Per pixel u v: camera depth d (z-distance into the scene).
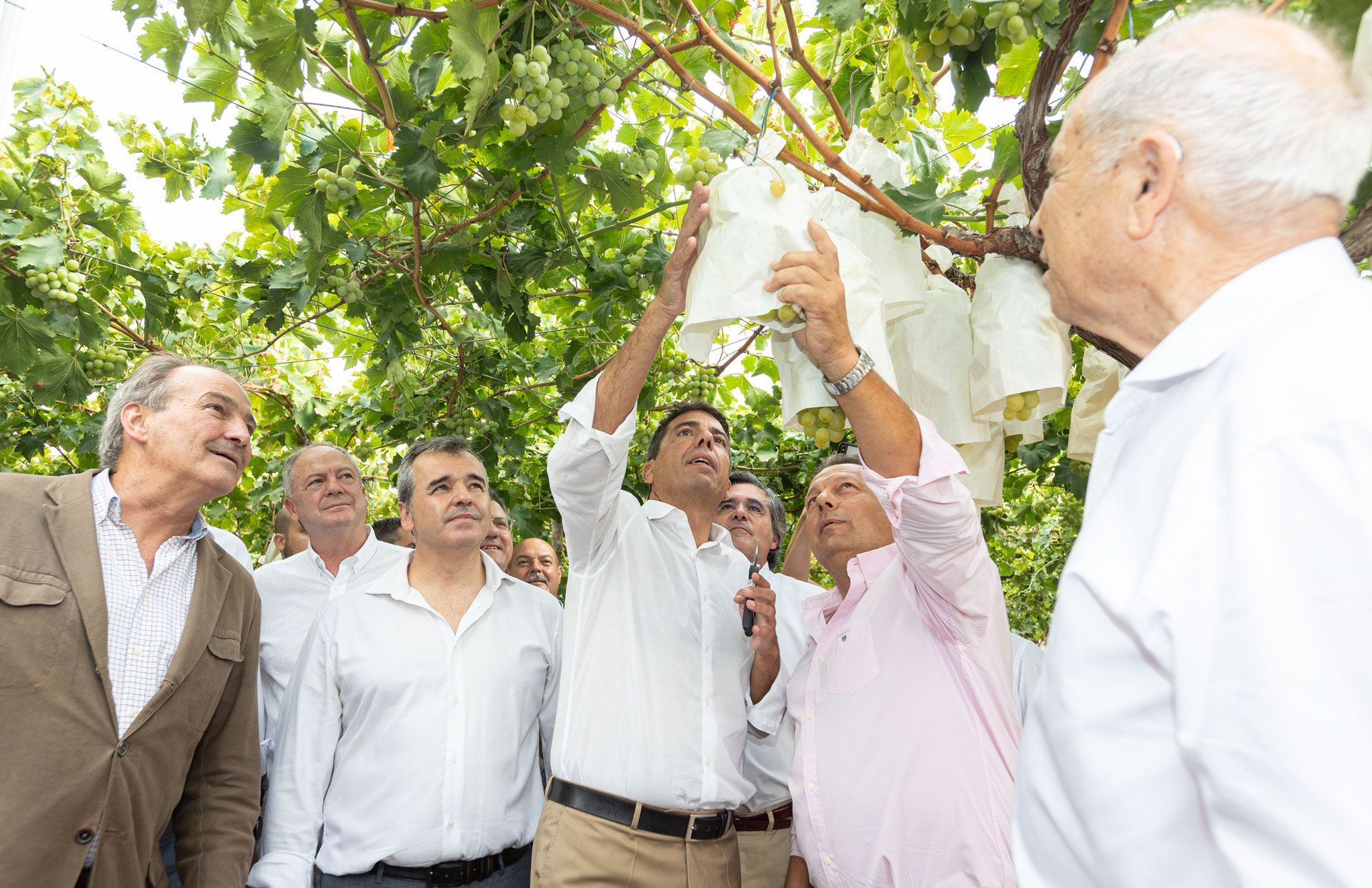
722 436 2.93
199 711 2.22
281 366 5.90
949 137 3.12
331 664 2.81
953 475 1.76
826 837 2.20
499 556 4.40
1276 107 0.89
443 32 2.38
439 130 2.58
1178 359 0.91
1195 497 0.80
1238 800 0.71
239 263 4.52
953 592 1.93
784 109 1.97
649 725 2.43
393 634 2.83
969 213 2.34
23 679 1.90
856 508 2.60
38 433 5.34
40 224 3.51
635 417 2.29
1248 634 0.72
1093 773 0.86
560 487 2.35
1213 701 0.73
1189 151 0.92
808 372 1.91
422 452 3.05
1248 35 0.94
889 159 2.14
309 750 2.75
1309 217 0.90
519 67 2.22
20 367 3.63
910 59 2.00
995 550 9.95
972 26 1.86
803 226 1.73
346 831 2.65
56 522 2.05
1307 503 0.72
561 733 2.47
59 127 3.52
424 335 4.70
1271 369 0.80
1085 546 0.93
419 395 5.04
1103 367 2.22
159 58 2.38
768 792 3.24
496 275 3.45
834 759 2.22
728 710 2.55
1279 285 0.87
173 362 2.28
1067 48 1.75
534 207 3.17
